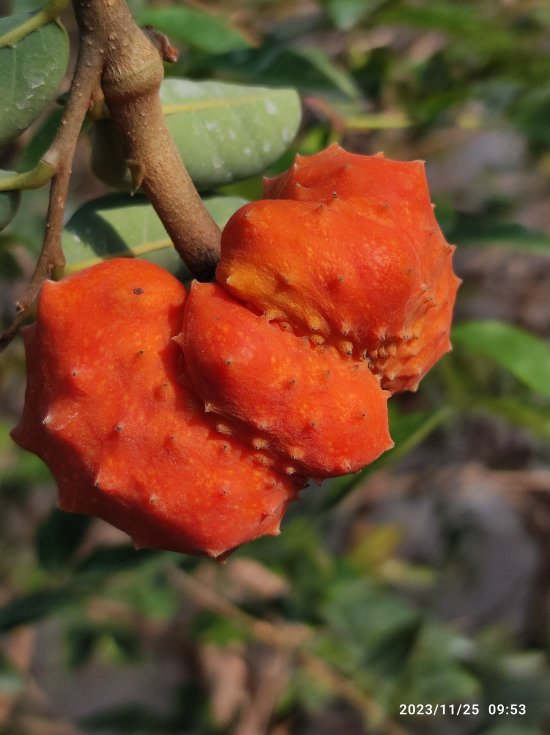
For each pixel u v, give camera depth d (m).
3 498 0.50
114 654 0.50
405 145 0.45
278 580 0.45
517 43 0.33
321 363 0.20
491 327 0.30
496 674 0.46
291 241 0.20
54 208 0.20
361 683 0.40
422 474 0.55
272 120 0.24
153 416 0.20
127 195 0.23
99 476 0.20
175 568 0.36
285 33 0.37
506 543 0.66
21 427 0.21
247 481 0.20
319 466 0.20
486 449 0.55
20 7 0.28
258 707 0.45
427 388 0.43
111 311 0.20
